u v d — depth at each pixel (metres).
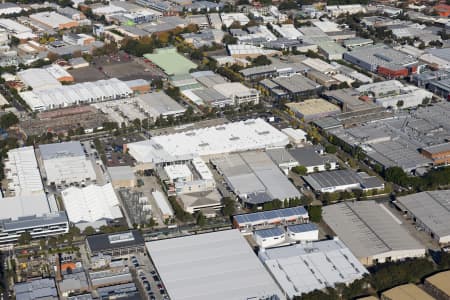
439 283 159.88
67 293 159.62
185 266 165.62
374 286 162.00
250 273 163.12
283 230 182.62
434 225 187.62
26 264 172.12
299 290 157.62
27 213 189.25
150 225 189.00
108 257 171.25
